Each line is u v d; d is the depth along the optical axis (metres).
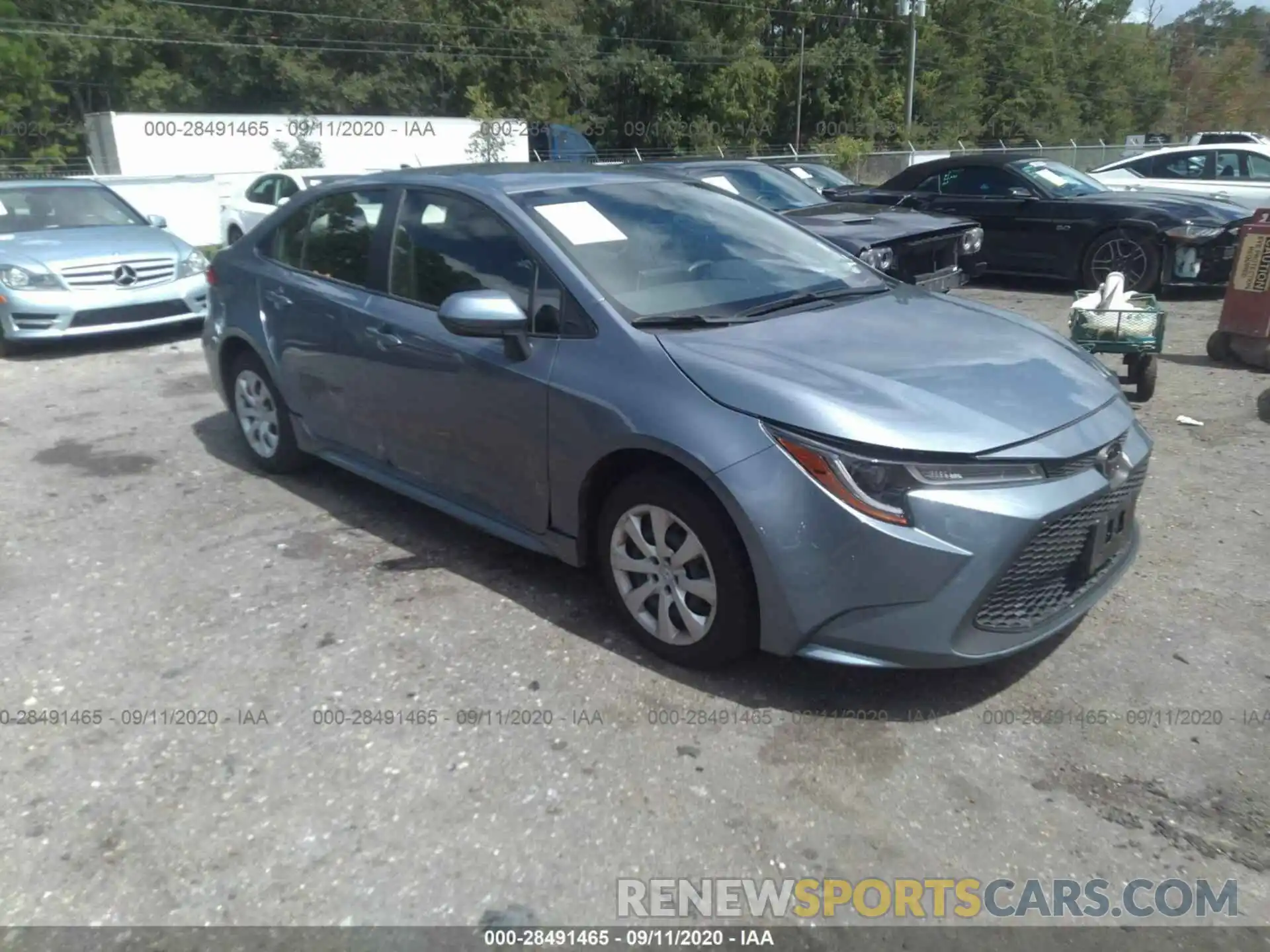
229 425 6.68
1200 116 77.69
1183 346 8.48
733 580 3.33
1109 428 3.45
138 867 2.76
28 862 2.78
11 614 4.15
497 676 3.60
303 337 5.02
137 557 4.66
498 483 4.12
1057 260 11.01
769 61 46.28
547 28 40.72
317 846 2.81
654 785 3.02
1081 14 67.62
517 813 2.92
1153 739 3.21
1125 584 4.23
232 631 3.97
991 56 57.34
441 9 39.66
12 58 32.16
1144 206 10.43
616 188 4.56
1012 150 40.84
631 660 3.69
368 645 3.84
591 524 3.86
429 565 4.51
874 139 46.62
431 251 4.42
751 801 2.96
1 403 7.33
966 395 3.33
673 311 3.85
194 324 10.05
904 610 3.11
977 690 3.48
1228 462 5.65
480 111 32.91
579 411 3.65
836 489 3.10
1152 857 2.74
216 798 3.02
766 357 3.49
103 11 35.75
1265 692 3.46
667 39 44.28
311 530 4.92
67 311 8.55
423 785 3.05
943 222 9.05
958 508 3.05
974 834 2.82
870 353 3.59
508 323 3.76
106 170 27.03
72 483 5.66
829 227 8.81
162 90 36.19
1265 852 2.75
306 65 37.62
